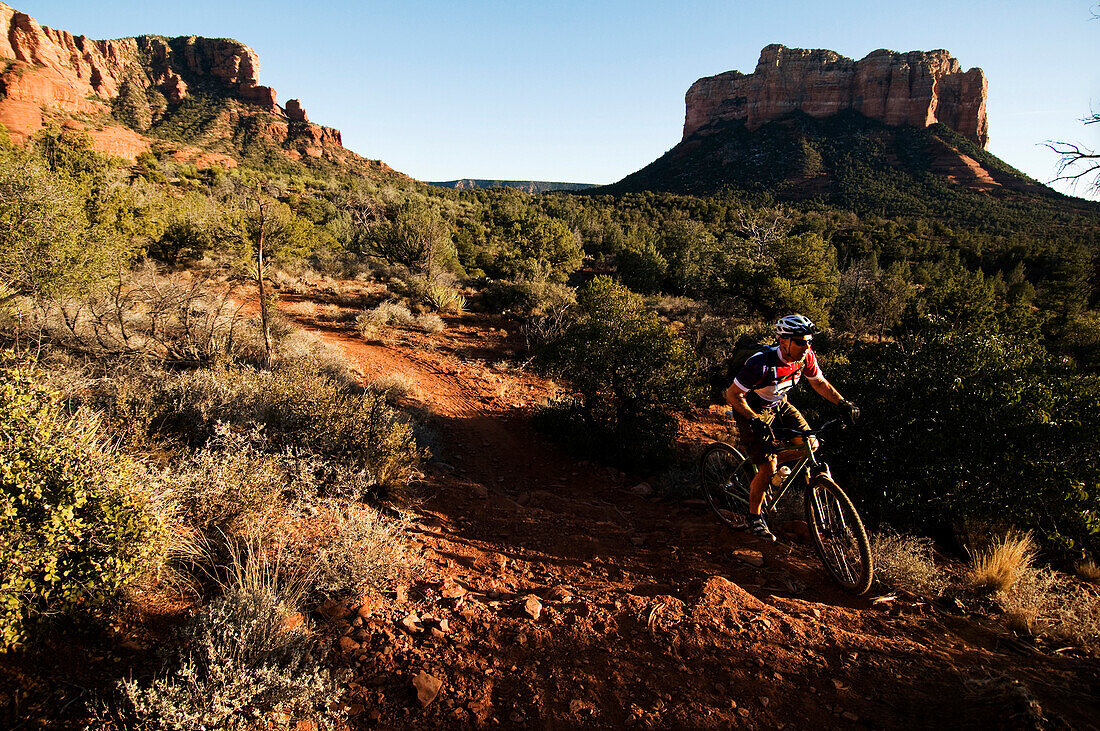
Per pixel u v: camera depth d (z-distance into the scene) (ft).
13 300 23.04
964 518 15.03
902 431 16.46
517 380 38.65
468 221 223.10
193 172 253.65
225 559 10.55
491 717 7.48
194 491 11.51
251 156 469.98
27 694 7.16
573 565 12.99
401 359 39.63
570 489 20.81
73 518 8.48
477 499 17.61
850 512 10.84
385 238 93.04
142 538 8.87
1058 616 10.43
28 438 9.23
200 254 53.93
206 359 25.79
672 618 9.81
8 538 7.80
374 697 7.74
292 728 7.10
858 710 7.65
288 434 16.06
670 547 13.97
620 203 362.74
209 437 15.24
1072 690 8.18
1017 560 11.70
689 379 24.41
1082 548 14.52
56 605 7.97
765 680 8.25
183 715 6.54
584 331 25.36
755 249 117.08
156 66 528.22
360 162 544.62
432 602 10.35
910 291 90.02
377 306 59.00
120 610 8.70
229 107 520.01
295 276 70.90
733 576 12.05
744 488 14.26
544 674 8.34
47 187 23.72
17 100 382.42
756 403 12.44
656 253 116.67
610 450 24.02
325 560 10.25
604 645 9.07
